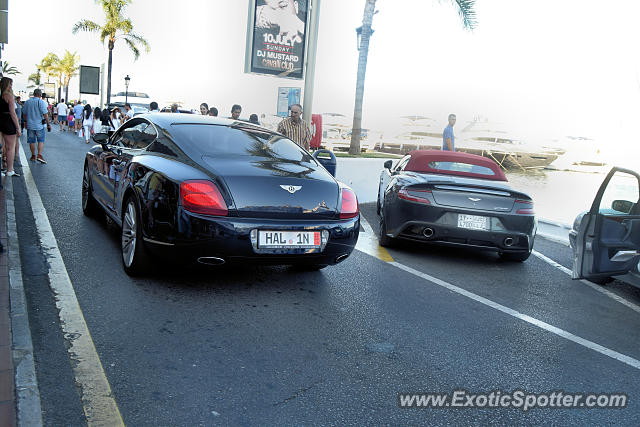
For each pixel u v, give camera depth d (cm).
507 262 600
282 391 253
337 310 376
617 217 439
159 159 395
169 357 278
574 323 400
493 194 532
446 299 429
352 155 1797
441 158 634
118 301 351
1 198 645
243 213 358
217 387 251
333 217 391
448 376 286
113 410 224
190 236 350
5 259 397
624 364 326
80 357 269
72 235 511
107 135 535
